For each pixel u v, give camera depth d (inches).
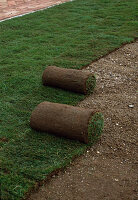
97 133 175.6
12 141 175.6
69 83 230.2
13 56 307.0
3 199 134.3
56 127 174.7
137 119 199.0
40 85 244.5
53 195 139.8
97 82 254.2
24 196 136.3
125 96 230.8
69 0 574.2
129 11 454.6
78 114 171.6
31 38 358.3
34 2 564.4
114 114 205.3
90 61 289.1
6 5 542.0
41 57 300.8
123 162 161.5
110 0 536.7
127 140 178.7
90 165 158.9
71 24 405.4
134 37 349.1
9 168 152.8
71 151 165.8
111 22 407.2
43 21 424.5
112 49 315.6
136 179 148.9
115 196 139.1
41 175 148.1
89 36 355.9
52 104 182.7
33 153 164.6
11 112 207.3
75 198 138.2
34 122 181.2
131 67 282.7
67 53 309.4
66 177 150.6
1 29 395.9
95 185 145.6
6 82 250.5
